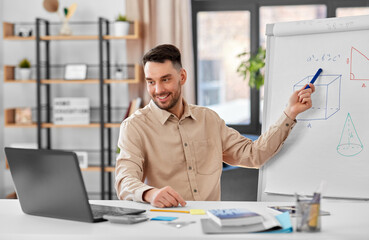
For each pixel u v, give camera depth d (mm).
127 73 4336
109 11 4410
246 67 4176
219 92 4625
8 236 1349
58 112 4203
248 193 3254
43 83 4293
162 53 1951
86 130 4496
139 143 2068
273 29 2189
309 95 2016
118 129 4453
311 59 2117
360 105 2002
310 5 4430
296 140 2082
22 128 4559
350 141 1999
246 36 4539
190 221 1452
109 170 4168
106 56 4418
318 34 2119
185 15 4234
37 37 4141
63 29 4230
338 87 2045
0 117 4520
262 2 4445
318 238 1287
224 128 2242
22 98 4527
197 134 2139
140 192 1730
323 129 2045
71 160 1418
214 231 1329
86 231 1362
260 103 4531
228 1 4477
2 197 4539
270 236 1296
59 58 4465
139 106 4133
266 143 2066
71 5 4395
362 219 1496
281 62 2176
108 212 1552
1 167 4523
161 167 2094
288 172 2082
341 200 1981
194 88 4387
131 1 4242
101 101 4133
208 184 2139
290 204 1729
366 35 2027
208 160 2172
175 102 2018
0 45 4469
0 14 4449
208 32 4586
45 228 1408
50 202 1515
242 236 1291
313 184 2033
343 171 1993
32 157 1503
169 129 2102
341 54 2062
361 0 4324
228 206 1696
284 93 2154
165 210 1622
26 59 4336
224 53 4586
